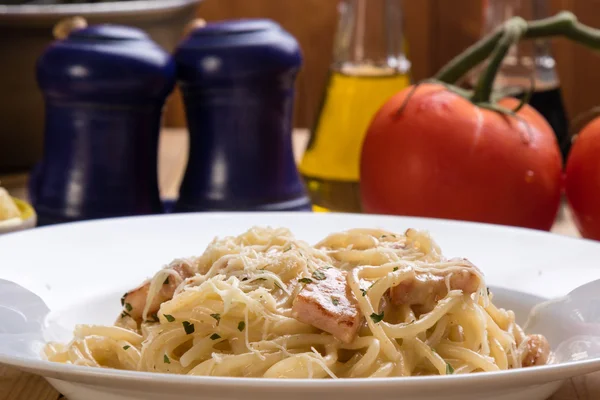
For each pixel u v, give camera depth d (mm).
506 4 805
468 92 730
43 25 824
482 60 734
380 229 622
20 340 580
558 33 731
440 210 708
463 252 650
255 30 750
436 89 727
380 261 591
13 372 589
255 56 738
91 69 726
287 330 573
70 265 625
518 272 629
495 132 707
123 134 740
